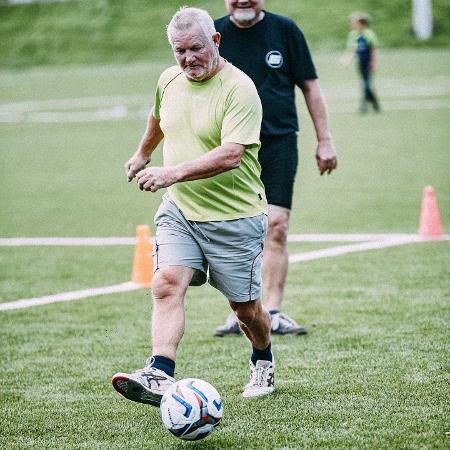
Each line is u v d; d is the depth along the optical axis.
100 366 12.77
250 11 14.15
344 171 32.78
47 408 10.95
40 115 56.72
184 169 9.80
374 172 32.16
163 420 9.30
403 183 29.62
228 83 10.22
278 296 14.37
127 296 17.19
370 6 97.44
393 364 12.17
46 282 18.45
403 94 57.09
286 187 14.34
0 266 20.12
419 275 17.67
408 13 95.88
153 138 11.34
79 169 36.44
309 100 14.62
